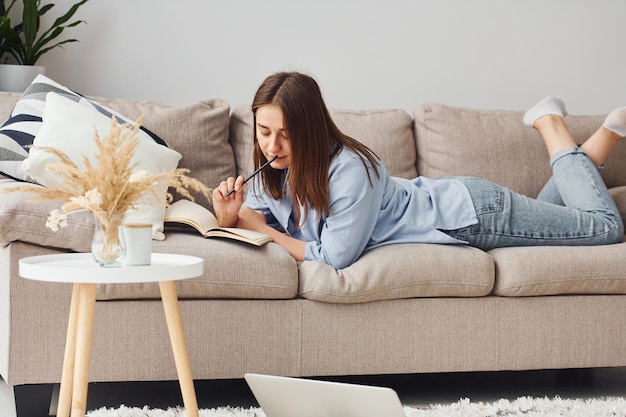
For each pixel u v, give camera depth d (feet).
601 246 8.68
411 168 10.34
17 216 7.00
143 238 5.92
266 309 7.61
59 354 7.16
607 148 9.71
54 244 7.11
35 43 11.69
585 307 8.30
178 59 12.20
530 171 10.41
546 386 8.85
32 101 8.61
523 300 8.18
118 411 7.13
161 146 8.63
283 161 7.96
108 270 5.56
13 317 7.06
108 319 7.28
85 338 5.86
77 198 5.71
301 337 7.68
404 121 10.46
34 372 7.11
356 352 7.79
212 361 7.50
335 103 12.81
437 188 8.79
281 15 12.52
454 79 13.19
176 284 7.36
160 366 7.40
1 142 8.07
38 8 11.50
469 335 8.04
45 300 7.12
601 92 13.67
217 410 7.25
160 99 12.19
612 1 13.62
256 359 7.59
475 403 7.90
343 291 7.63
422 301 7.95
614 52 13.67
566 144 9.63
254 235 7.82
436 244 8.46
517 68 13.37
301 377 7.93
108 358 7.29
